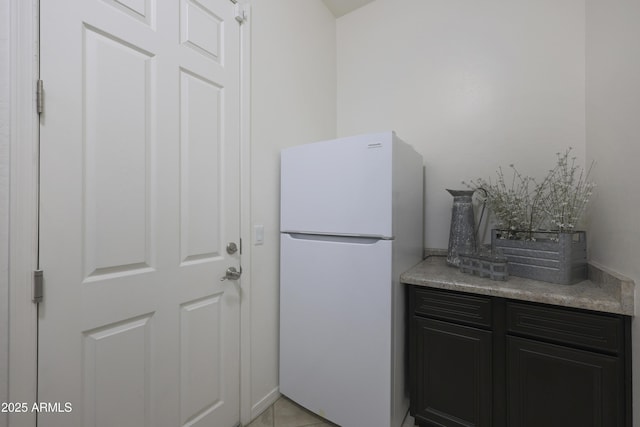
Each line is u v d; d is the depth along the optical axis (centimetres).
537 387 114
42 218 82
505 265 132
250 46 151
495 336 122
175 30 116
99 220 94
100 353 94
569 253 125
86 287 91
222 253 137
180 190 119
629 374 99
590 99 143
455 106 188
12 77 77
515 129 170
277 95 171
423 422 140
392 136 128
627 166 104
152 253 109
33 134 80
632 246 100
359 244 137
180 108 118
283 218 165
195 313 124
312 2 207
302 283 157
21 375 79
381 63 217
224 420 136
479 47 180
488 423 123
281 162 166
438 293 135
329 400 146
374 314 132
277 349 170
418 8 202
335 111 235
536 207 149
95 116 93
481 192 179
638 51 97
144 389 106
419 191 180
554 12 159
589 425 104
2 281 77
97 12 93
